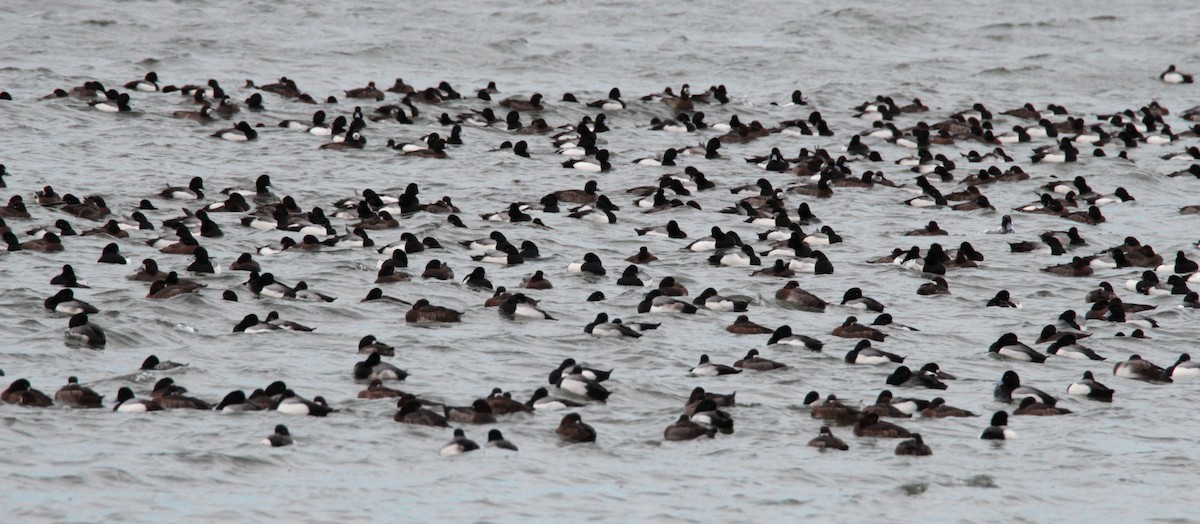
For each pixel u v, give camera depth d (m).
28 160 55.09
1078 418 27.88
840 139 69.88
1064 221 52.06
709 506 22.31
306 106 70.31
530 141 66.00
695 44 102.94
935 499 23.06
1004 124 76.38
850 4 121.94
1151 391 30.08
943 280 40.12
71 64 82.00
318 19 105.38
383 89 80.19
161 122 64.62
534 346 32.16
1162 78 94.12
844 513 22.28
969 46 107.06
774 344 32.56
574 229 47.94
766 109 77.81
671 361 31.27
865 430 26.20
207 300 35.12
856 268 43.09
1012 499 23.19
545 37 104.19
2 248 40.31
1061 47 106.75
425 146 61.59
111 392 27.36
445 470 23.55
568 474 23.59
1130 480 24.42
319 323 33.94
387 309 35.53
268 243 43.25
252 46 93.00
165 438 24.41
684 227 49.16
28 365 29.11
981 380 30.58
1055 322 36.69
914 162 63.81
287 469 23.30
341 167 57.69
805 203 50.97
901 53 103.25
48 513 20.95
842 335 33.69
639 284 39.28
